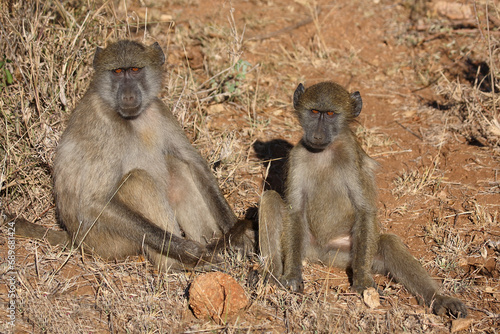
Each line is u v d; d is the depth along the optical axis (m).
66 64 8.34
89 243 6.64
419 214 7.64
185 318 5.67
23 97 8.14
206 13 13.05
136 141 6.75
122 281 6.26
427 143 9.32
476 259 6.75
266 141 9.38
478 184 8.13
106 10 9.67
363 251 6.39
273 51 12.08
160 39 11.61
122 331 5.47
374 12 13.61
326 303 5.89
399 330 5.57
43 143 7.87
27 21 8.69
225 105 10.23
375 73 11.60
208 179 7.13
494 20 12.69
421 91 10.94
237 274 6.45
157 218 6.70
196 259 6.50
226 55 11.12
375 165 7.25
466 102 9.77
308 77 11.38
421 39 12.42
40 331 5.41
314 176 6.89
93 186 6.45
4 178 7.28
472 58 11.52
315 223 6.97
